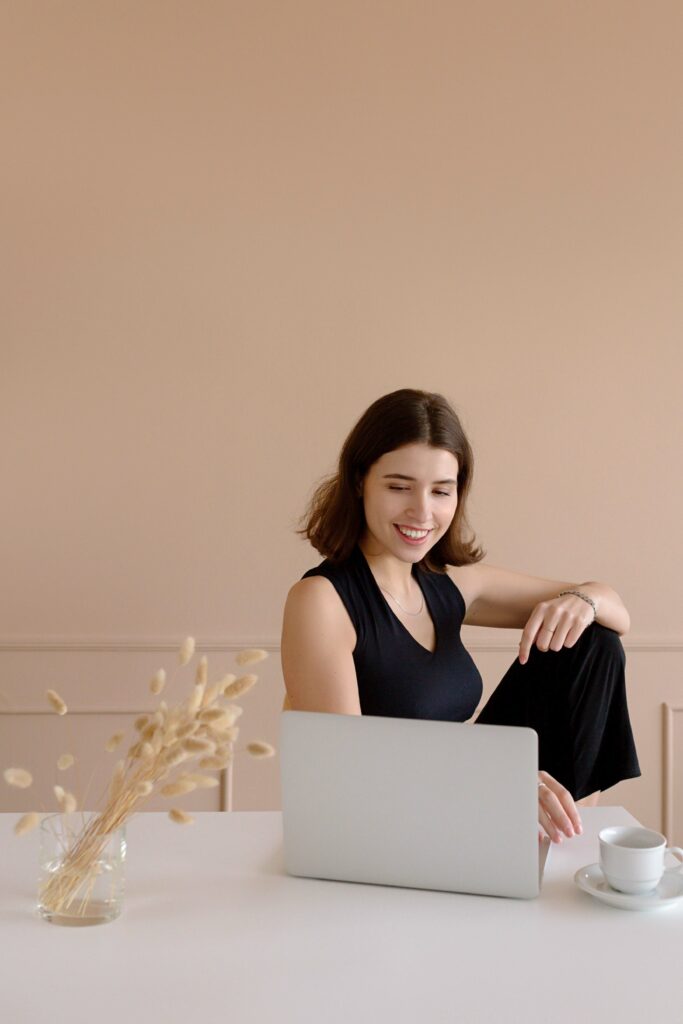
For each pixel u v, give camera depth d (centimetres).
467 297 366
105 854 150
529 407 368
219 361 361
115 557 358
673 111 372
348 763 163
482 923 151
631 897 155
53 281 356
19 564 355
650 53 371
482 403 367
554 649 230
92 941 144
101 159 356
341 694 224
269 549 362
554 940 146
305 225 362
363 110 363
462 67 366
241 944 143
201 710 149
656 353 372
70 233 356
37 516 356
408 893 163
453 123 365
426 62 365
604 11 370
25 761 355
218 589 361
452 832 161
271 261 362
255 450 362
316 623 228
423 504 227
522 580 271
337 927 149
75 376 357
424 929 149
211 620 361
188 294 359
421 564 257
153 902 158
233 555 362
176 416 360
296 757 165
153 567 359
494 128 367
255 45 361
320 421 363
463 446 238
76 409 357
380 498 229
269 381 362
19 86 354
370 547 244
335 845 166
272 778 361
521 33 368
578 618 233
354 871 166
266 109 361
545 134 368
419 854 162
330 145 362
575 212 369
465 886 162
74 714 357
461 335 366
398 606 243
